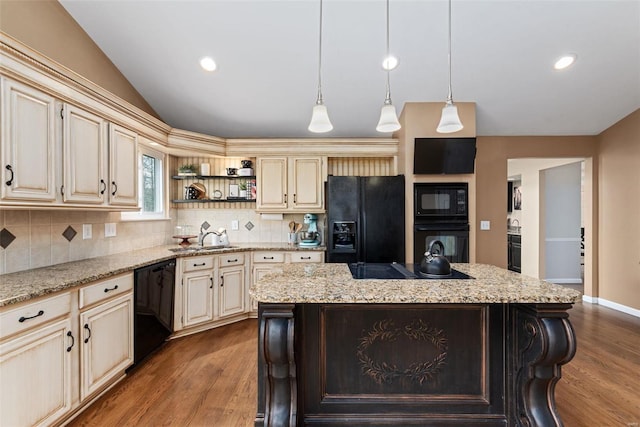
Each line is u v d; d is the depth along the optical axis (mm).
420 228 3350
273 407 1544
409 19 2410
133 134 2656
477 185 4098
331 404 1731
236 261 3459
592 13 2338
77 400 1791
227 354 2676
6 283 1669
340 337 1740
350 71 2934
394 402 1727
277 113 3602
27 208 1715
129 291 2273
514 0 2248
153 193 3600
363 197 3371
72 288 1747
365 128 3896
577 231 5477
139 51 2729
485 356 1715
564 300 1386
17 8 1930
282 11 2365
